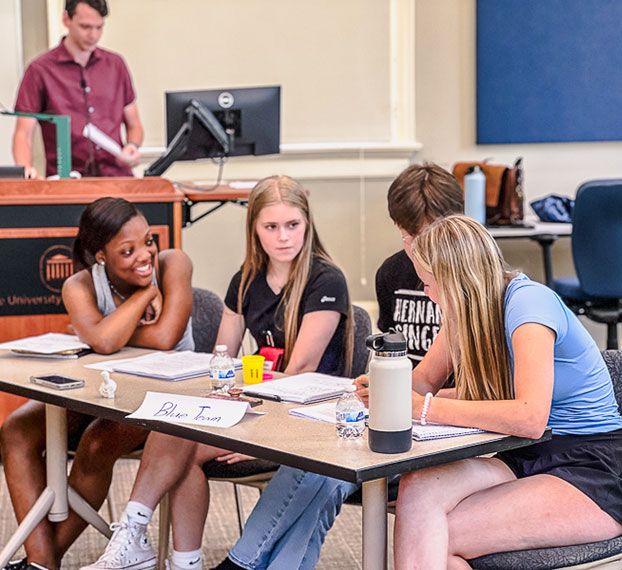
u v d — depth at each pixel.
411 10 5.38
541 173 5.50
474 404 1.73
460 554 1.76
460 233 1.85
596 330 5.46
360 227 5.50
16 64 5.18
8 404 3.42
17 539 2.33
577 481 1.79
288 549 1.97
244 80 5.44
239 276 2.65
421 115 5.48
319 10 5.41
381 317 2.52
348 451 1.58
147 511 2.19
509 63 5.39
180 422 1.80
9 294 3.34
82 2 4.30
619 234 4.09
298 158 5.43
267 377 2.25
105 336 2.52
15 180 3.30
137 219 2.63
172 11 5.36
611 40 5.39
